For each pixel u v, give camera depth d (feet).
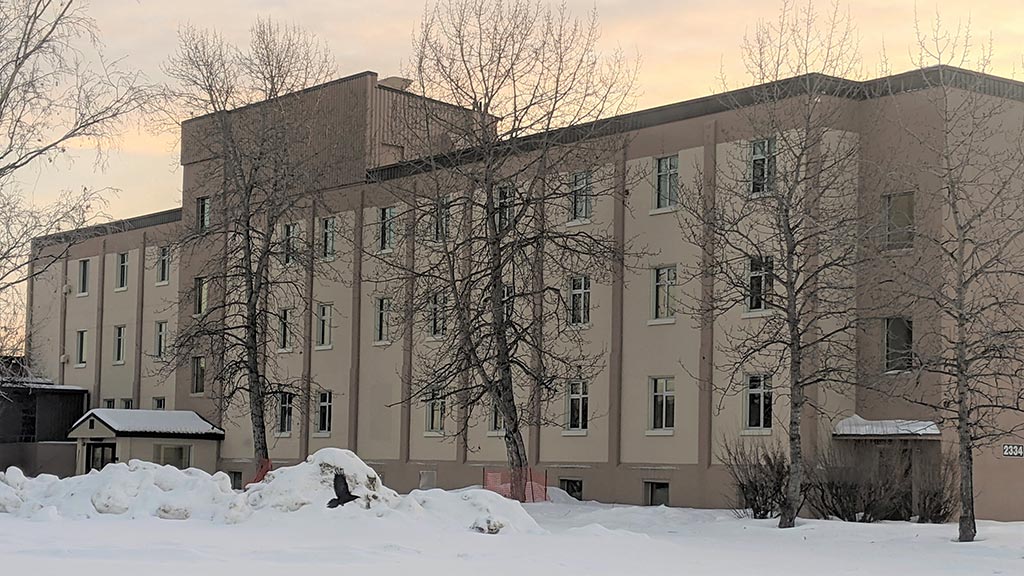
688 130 126.41
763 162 116.88
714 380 122.62
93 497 75.66
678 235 127.03
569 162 131.75
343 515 71.41
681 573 58.65
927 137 100.89
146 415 186.29
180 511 73.92
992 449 109.09
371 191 166.91
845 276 109.40
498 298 126.11
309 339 176.04
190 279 200.13
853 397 115.03
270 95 155.53
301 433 175.52
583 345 136.46
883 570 65.67
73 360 228.84
